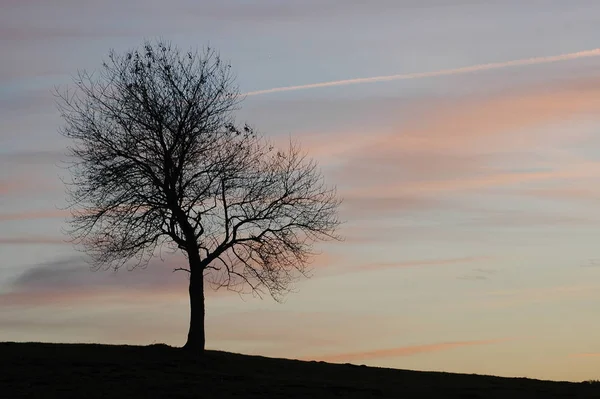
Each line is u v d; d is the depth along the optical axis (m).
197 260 38.62
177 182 39.00
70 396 28.62
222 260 39.38
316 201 40.00
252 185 39.28
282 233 39.31
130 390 29.81
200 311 38.56
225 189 38.81
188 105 39.06
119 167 38.03
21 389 29.69
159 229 38.16
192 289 38.56
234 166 39.19
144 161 38.78
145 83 39.56
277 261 39.09
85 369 33.50
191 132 38.97
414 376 37.72
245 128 39.91
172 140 39.03
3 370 32.84
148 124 38.72
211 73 40.38
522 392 32.59
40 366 33.84
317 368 38.97
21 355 36.00
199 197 38.38
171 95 39.53
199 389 30.48
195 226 38.69
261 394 30.11
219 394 29.77
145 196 38.09
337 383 33.84
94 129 39.06
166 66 39.84
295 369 38.12
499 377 38.12
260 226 39.38
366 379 36.12
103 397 28.59
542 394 32.12
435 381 35.94
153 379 32.03
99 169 38.41
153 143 38.94
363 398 30.11
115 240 38.66
